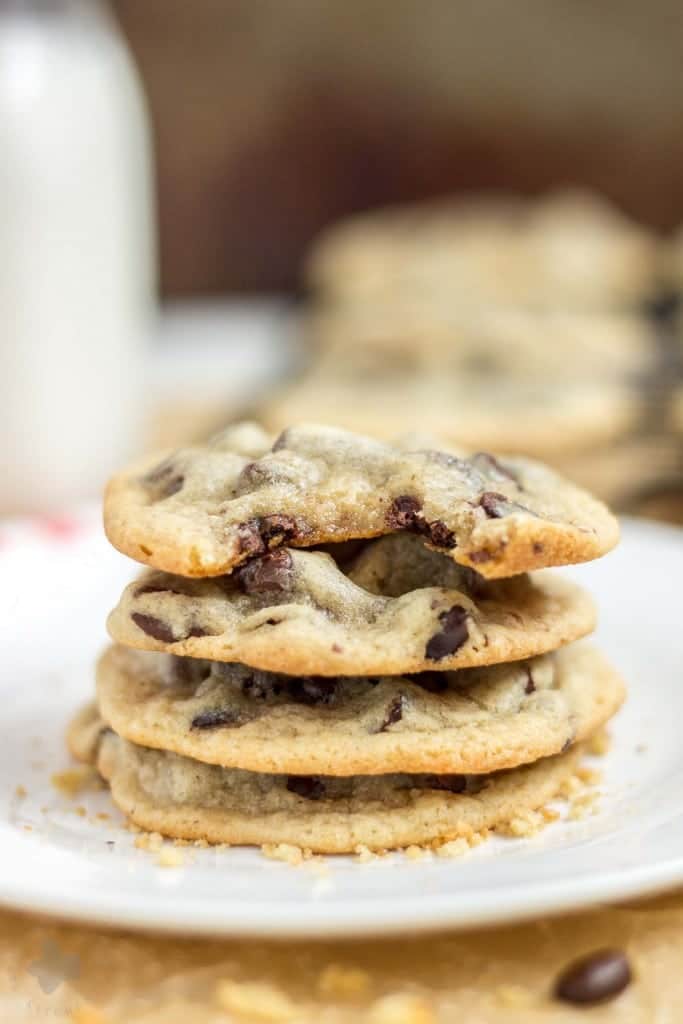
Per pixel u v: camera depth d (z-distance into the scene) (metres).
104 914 0.29
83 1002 0.29
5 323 0.52
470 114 1.10
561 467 0.53
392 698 0.33
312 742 0.32
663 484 0.51
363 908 0.29
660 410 0.57
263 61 1.06
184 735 0.33
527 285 0.82
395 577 0.34
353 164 1.10
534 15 1.08
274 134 1.08
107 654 0.36
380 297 0.81
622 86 1.10
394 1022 0.29
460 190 1.12
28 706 0.38
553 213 0.99
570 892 0.29
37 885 0.29
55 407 0.54
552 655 0.35
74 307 0.53
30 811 0.34
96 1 0.56
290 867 0.32
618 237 0.94
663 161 1.12
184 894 0.30
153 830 0.33
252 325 0.87
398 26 1.07
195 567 0.32
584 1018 0.29
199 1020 0.29
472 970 0.30
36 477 0.54
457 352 0.69
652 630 0.40
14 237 0.52
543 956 0.30
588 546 0.32
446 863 0.31
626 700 0.37
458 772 0.32
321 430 0.34
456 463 0.34
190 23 1.04
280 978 0.30
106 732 0.35
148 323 0.75
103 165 0.53
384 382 0.66
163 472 0.35
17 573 0.42
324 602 0.33
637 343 0.71
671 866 0.30
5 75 0.51
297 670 0.32
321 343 0.74
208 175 1.07
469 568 0.34
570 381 0.63
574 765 0.34
